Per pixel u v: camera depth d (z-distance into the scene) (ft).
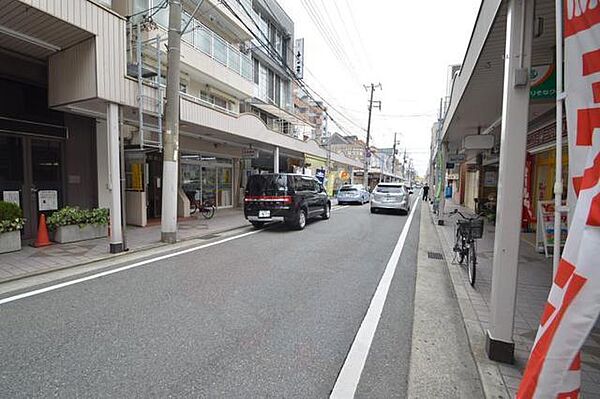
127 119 30.35
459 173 83.87
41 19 18.94
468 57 17.74
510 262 9.46
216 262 20.79
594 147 5.41
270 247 25.48
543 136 27.32
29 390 8.23
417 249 26.23
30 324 11.85
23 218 24.36
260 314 13.09
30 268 18.54
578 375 5.26
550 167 29.99
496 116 27.27
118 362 9.53
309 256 22.76
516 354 10.09
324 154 76.54
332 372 9.33
